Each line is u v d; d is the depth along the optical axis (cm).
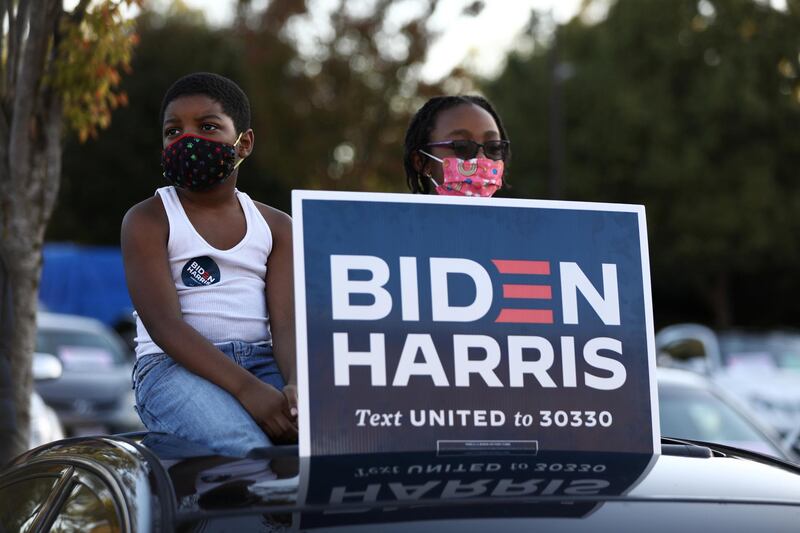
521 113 3506
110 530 247
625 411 272
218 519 223
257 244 311
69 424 1606
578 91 3419
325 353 259
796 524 234
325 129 2525
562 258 277
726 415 838
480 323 268
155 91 3631
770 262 3450
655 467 256
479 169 392
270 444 275
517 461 252
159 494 238
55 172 616
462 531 216
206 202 313
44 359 894
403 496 228
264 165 2712
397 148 2494
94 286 2653
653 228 3406
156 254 301
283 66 2538
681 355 1691
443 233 271
